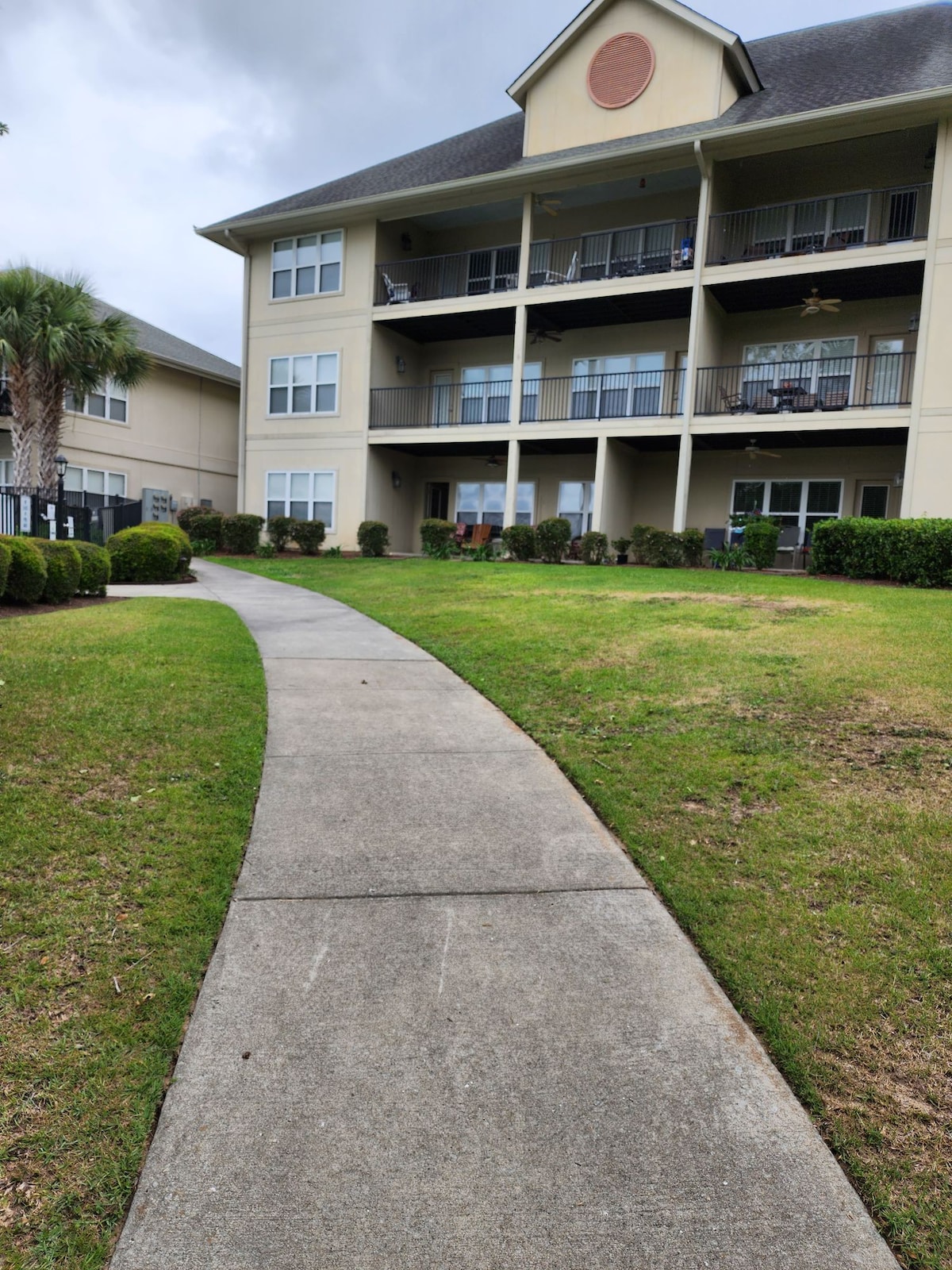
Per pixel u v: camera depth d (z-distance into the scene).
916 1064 2.29
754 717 5.21
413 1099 2.18
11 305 17.50
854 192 15.42
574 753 4.80
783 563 16.50
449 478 21.89
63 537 17.72
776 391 15.70
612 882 3.35
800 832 3.65
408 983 2.68
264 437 21.58
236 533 20.30
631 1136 2.07
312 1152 2.00
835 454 17.20
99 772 4.16
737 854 3.50
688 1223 1.83
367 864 3.46
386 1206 1.85
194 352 26.80
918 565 11.47
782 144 15.35
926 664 6.14
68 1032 2.35
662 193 18.47
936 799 3.90
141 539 14.31
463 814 3.98
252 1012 2.51
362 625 9.52
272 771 4.50
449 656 7.55
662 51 16.83
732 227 17.47
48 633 7.52
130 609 9.73
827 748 4.62
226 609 10.23
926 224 15.95
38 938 2.77
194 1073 2.24
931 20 17.70
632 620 8.58
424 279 21.67
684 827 3.78
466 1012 2.54
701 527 18.56
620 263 18.45
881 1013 2.50
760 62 18.88
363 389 20.11
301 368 21.02
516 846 3.66
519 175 17.34
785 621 8.23
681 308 17.72
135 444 23.48
